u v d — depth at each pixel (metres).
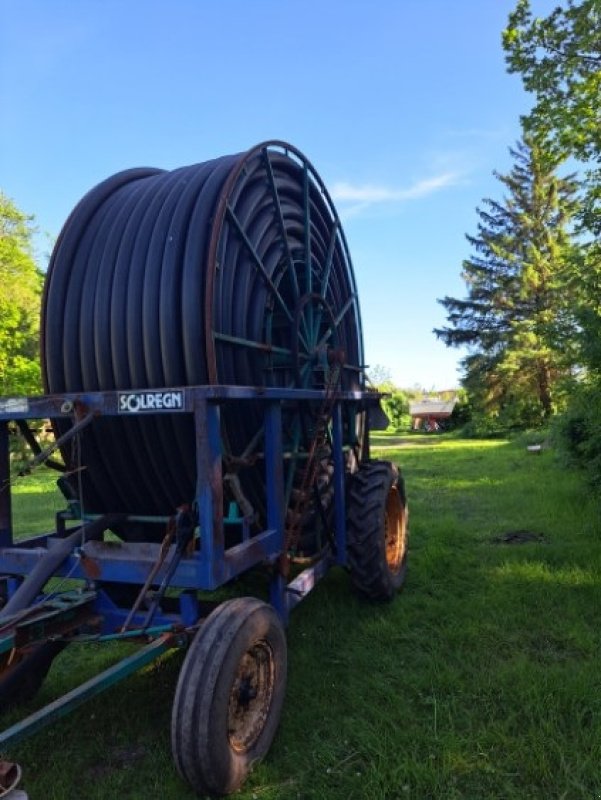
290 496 4.42
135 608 3.04
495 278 38.16
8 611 3.03
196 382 3.78
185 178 4.29
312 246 5.64
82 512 3.42
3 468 3.63
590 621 4.57
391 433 50.88
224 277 4.13
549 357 32.06
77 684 3.90
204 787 2.66
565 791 2.73
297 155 5.16
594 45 11.91
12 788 2.14
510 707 3.40
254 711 2.98
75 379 4.09
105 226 4.25
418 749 3.04
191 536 3.13
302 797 2.77
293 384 4.70
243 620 2.85
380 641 4.34
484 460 17.44
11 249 22.50
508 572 5.75
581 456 9.67
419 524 7.99
